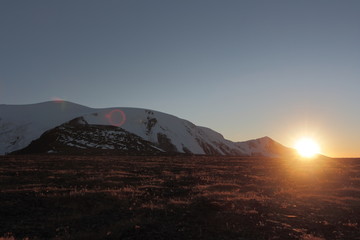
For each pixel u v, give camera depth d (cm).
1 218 1368
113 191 1906
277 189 2380
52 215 1437
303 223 1424
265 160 6231
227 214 1440
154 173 3269
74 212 1487
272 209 1642
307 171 3831
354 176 3481
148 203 1667
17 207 1538
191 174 3278
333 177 3303
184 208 1535
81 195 1736
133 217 1388
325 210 1706
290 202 1870
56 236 1109
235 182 2741
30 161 4241
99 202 1650
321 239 1184
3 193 1808
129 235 1121
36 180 2444
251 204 1720
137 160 5247
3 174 2752
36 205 1591
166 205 1602
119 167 3731
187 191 2167
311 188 2495
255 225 1316
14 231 1197
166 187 2303
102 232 1143
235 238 1142
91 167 3606
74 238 1079
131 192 1950
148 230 1173
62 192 1914
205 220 1338
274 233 1232
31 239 1098
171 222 1295
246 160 6119
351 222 1488
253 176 3188
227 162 5322
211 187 2373
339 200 1997
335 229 1362
